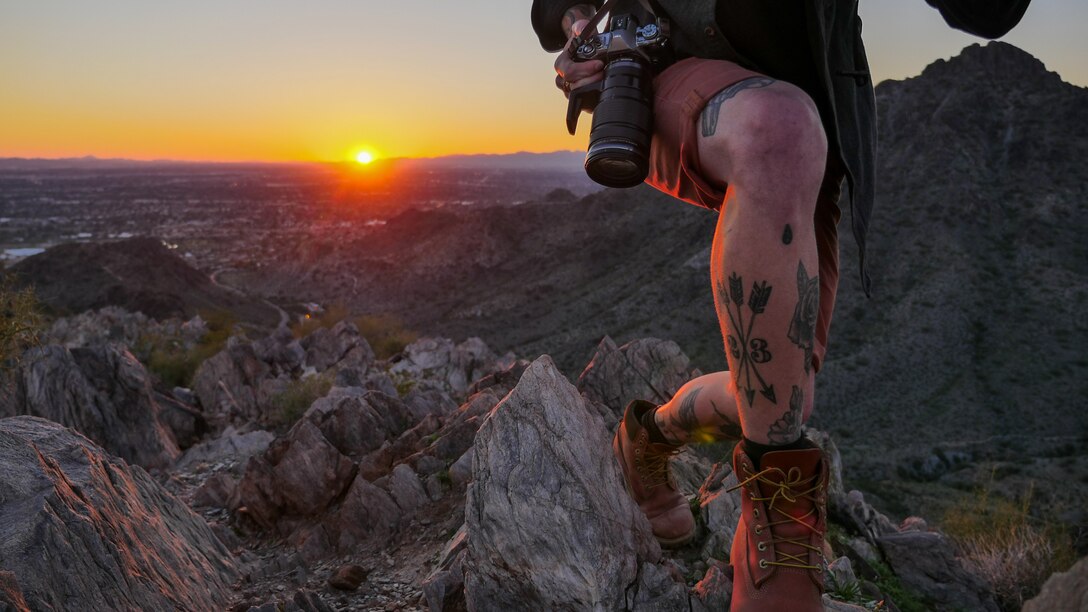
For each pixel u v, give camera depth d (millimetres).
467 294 194250
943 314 108062
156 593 2389
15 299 7961
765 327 888
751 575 1106
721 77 966
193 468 7148
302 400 9742
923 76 176375
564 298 164625
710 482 3047
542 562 1911
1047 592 1297
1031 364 95000
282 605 2730
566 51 1163
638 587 1910
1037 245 122562
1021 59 175000
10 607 1567
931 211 134750
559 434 2049
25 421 3031
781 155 869
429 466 4465
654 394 4668
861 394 94250
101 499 2598
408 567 3338
